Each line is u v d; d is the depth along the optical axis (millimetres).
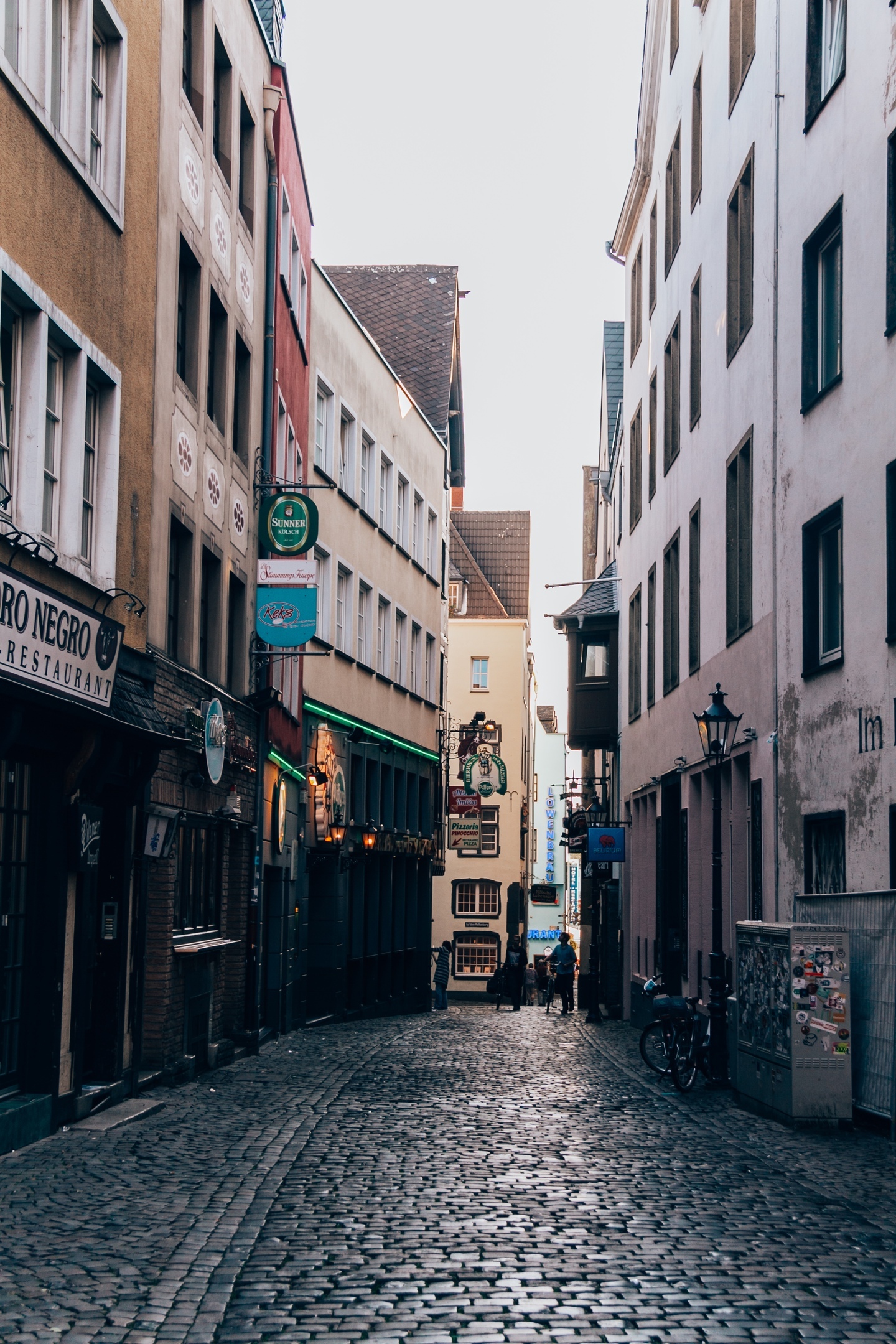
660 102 28812
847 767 15000
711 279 22641
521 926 65625
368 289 48750
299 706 26953
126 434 13906
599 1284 6953
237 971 20375
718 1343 5969
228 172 19406
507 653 65938
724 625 21016
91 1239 7859
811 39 16859
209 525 18172
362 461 34156
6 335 10969
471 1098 15047
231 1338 6059
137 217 14227
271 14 24250
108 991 13664
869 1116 12648
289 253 24812
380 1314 6422
